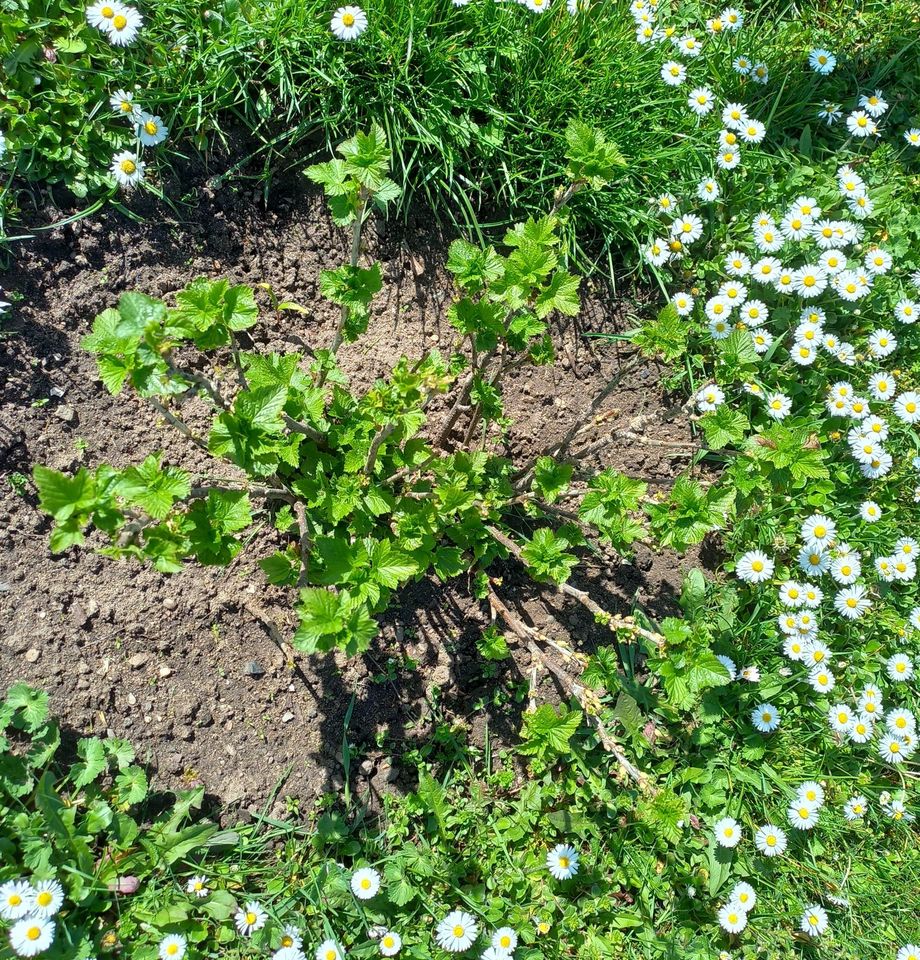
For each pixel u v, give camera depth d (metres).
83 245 0.58
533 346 0.55
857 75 0.79
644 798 0.56
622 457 0.68
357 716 0.60
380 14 0.62
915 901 0.63
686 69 0.73
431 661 0.61
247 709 0.58
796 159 0.76
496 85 0.66
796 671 0.66
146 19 0.60
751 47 0.75
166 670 0.57
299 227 0.64
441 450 0.63
